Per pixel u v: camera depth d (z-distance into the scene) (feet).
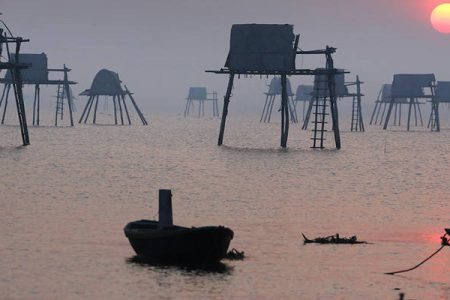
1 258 440.45
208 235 415.85
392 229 563.89
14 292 380.17
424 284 411.34
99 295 377.30
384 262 453.58
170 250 426.10
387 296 390.63
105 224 555.28
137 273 411.34
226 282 400.47
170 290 385.70
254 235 526.57
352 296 388.78
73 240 491.72
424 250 487.20
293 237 520.83
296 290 393.50
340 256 464.24
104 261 435.12
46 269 417.90
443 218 619.67
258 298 379.14
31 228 532.73
